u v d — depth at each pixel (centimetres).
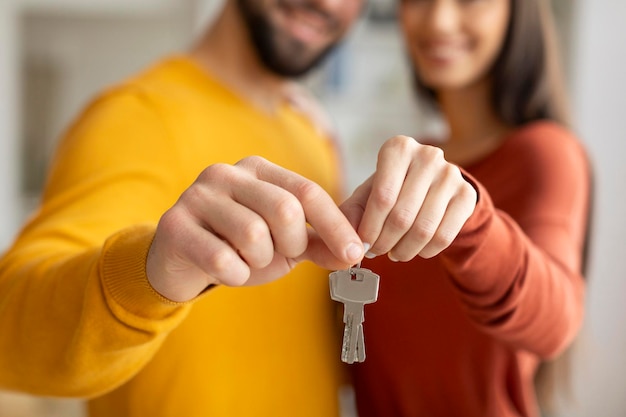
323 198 49
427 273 97
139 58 309
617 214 240
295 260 52
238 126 104
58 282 60
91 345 56
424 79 112
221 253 46
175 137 93
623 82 238
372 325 102
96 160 84
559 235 82
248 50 113
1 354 64
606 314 241
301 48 115
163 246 49
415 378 99
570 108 112
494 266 63
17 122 312
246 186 48
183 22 304
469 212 52
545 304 67
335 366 105
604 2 238
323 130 133
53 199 80
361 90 284
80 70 312
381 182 50
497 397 95
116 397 97
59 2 303
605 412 239
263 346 95
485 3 103
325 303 103
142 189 84
